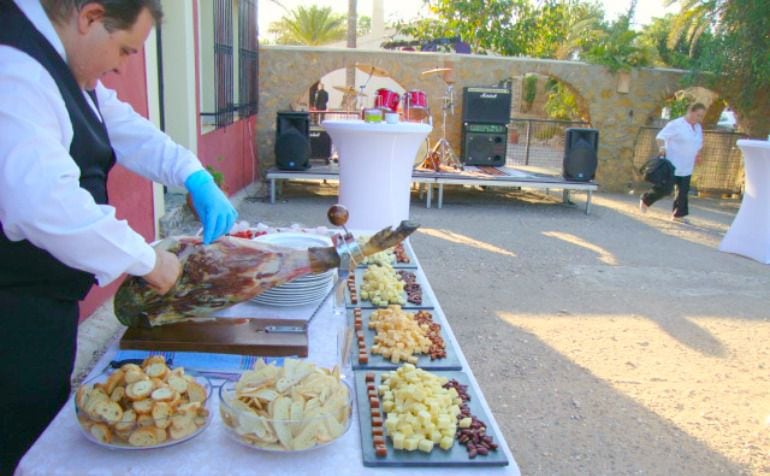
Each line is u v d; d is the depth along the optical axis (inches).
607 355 173.3
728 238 296.4
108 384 56.0
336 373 62.9
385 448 56.4
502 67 422.9
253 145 408.8
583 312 206.5
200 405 56.7
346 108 540.4
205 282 69.8
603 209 391.5
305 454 55.7
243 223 124.4
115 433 53.5
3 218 55.1
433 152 387.2
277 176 354.6
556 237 311.0
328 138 425.7
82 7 55.7
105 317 153.8
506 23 695.7
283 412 55.6
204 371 67.6
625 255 282.4
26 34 54.9
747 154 281.4
